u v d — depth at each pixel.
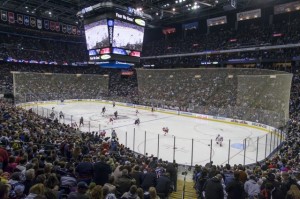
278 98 34.91
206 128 34.00
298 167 11.15
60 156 10.80
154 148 23.78
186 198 9.43
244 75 42.91
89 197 4.96
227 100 45.47
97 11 27.53
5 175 6.37
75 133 22.83
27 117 22.70
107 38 26.75
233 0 47.28
